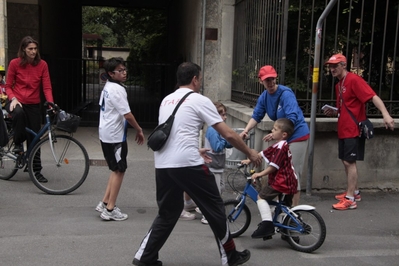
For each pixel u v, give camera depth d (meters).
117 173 4.62
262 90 6.54
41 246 3.98
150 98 12.91
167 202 3.46
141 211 5.02
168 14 16.09
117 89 4.48
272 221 4.02
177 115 3.37
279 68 5.84
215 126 3.35
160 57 19.73
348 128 5.09
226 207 4.33
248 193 4.19
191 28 9.56
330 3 5.14
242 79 7.60
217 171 4.61
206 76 8.21
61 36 13.01
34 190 5.52
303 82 6.88
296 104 4.61
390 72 7.18
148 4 16.91
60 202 5.17
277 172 4.02
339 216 5.00
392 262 3.89
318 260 3.90
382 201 5.52
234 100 8.07
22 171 6.28
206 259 3.84
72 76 11.55
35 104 5.75
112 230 4.41
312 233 4.02
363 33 6.90
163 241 3.51
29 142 5.79
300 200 5.46
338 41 6.83
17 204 5.04
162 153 3.40
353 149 5.09
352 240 4.36
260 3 6.62
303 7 6.68
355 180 5.20
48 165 5.72
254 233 4.04
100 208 4.76
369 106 5.92
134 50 25.64
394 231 4.61
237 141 3.39
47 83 5.75
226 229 3.46
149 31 21.41
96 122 10.49
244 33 7.48
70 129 5.45
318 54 5.32
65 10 13.76
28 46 5.53
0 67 6.23
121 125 4.55
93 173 6.32
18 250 3.88
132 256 3.83
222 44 8.16
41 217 4.69
